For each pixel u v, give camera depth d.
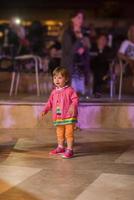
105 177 6.97
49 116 10.57
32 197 6.11
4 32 16.80
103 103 10.70
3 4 27.08
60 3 26.61
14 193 6.25
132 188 6.48
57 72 8.27
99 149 8.77
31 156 8.20
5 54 14.74
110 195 6.20
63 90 8.27
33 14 27.33
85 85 12.92
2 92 13.72
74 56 12.30
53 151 8.34
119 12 24.19
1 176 7.01
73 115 8.20
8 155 8.26
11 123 10.60
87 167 7.52
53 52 13.82
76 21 12.20
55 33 20.80
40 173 7.17
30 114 10.57
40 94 13.11
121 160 7.99
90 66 12.93
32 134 9.98
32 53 15.27
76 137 9.78
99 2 25.38
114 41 15.61
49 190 6.38
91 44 14.00
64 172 7.23
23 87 13.70
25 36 15.70
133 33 13.14
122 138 9.75
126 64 13.19
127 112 10.73
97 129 10.60
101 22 24.59
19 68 13.46
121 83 12.47
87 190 6.39
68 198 6.07
